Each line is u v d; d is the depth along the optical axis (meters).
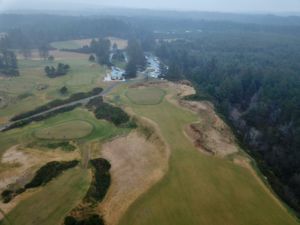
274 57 183.25
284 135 87.50
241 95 124.75
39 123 82.50
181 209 47.81
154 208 47.91
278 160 75.19
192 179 55.16
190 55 181.88
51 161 62.16
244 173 58.59
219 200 50.12
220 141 70.75
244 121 98.56
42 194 51.97
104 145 69.19
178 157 61.66
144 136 71.75
